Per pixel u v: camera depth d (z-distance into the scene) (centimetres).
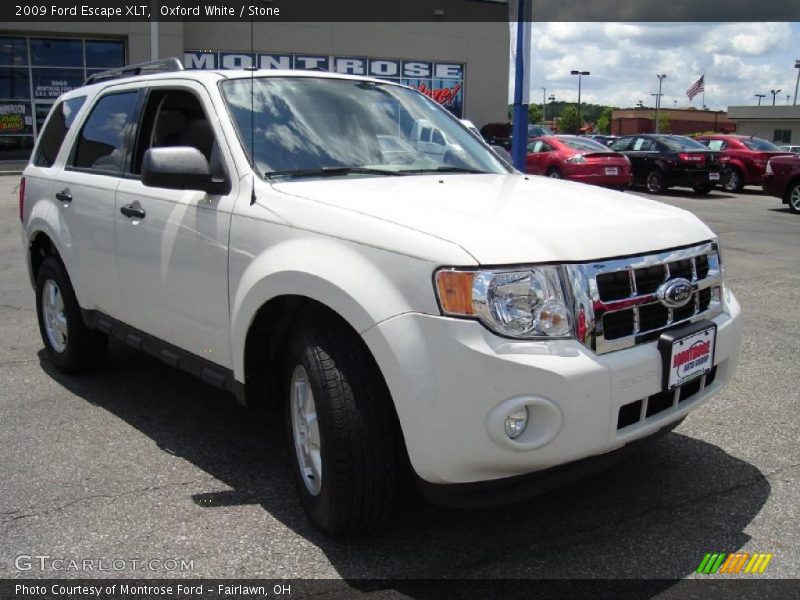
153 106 423
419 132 417
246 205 334
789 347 571
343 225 292
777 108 6384
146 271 397
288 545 305
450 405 256
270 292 309
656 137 2041
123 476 367
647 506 335
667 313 292
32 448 398
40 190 511
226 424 434
